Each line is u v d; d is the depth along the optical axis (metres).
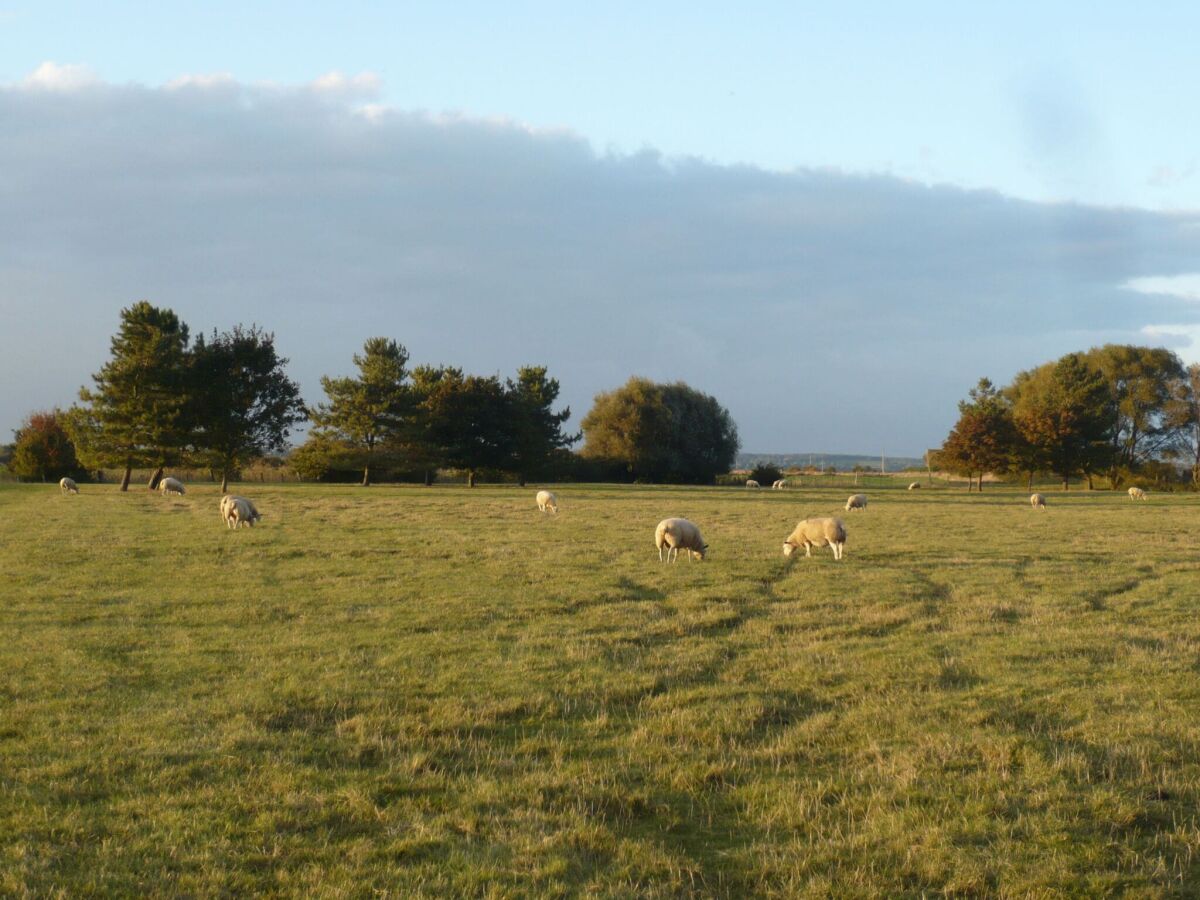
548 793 8.84
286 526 35.78
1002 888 6.94
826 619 17.55
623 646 15.16
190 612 17.98
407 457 81.75
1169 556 28.05
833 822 8.25
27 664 13.73
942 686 12.61
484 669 13.56
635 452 109.19
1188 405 107.62
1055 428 95.00
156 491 65.00
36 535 31.47
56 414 90.81
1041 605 19.03
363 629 16.55
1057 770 9.20
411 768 9.42
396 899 6.66
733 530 36.72
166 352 65.44
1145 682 12.59
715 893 6.98
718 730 10.66
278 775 9.08
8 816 8.06
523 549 28.58
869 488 92.81
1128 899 6.76
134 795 8.61
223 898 6.69
